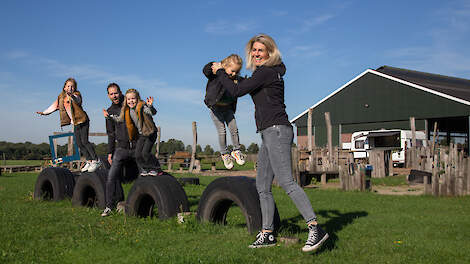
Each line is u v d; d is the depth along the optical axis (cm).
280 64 401
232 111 426
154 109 625
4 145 5312
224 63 408
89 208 727
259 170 419
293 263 367
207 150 5006
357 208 794
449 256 408
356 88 3406
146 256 380
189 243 439
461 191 1071
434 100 2908
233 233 473
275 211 485
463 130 3688
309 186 1442
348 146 2938
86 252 408
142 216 623
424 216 684
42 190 868
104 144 3847
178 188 582
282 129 387
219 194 494
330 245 442
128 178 1145
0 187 1227
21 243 452
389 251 427
